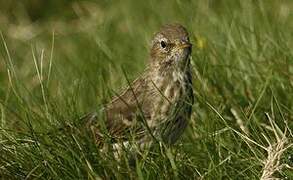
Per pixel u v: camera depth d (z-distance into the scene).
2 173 11.44
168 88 12.13
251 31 14.88
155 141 11.53
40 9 21.66
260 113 12.91
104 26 18.16
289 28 15.78
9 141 11.79
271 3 17.00
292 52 14.27
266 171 10.89
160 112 11.92
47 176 11.34
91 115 12.46
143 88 12.37
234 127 12.52
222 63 14.48
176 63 12.20
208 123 12.30
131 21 18.73
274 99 12.82
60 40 19.72
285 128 11.93
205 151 11.79
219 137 11.91
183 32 12.34
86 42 19.03
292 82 13.40
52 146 11.45
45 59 18.03
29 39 19.72
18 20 21.02
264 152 11.76
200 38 14.86
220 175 11.12
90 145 11.35
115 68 15.16
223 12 17.17
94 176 10.96
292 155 11.47
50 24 20.73
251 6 16.28
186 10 17.62
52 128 11.77
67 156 11.24
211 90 13.56
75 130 11.62
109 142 11.48
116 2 20.14
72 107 13.11
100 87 14.22
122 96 12.52
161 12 18.59
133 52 16.75
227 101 13.31
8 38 19.91
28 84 16.53
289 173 11.12
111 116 12.27
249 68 13.97
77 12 20.78
